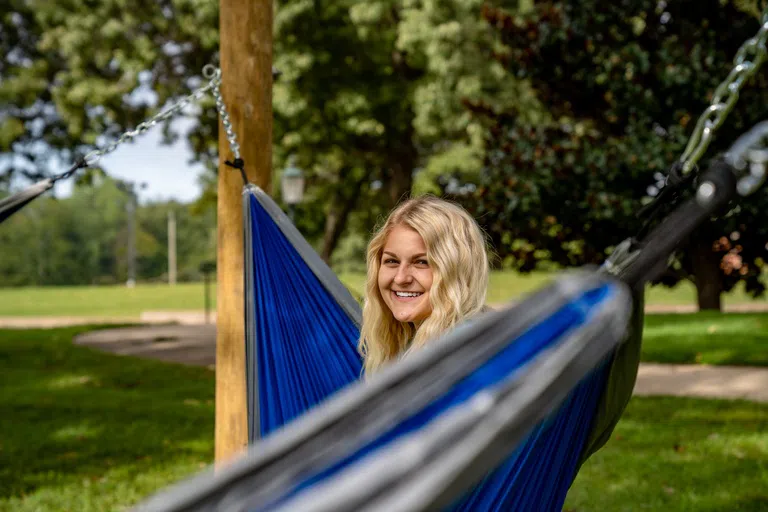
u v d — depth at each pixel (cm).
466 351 72
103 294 4988
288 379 274
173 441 732
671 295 3697
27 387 1087
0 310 3803
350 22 2128
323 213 3112
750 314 1416
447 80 2048
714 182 82
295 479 59
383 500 52
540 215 1388
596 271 82
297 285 273
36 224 9456
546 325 78
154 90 2167
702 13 1396
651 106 1341
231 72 350
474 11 1992
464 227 202
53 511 528
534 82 1497
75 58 2064
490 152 1445
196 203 2706
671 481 554
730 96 119
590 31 1416
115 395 1007
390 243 208
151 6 2047
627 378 129
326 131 2295
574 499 517
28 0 2095
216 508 56
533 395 63
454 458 54
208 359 1373
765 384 931
